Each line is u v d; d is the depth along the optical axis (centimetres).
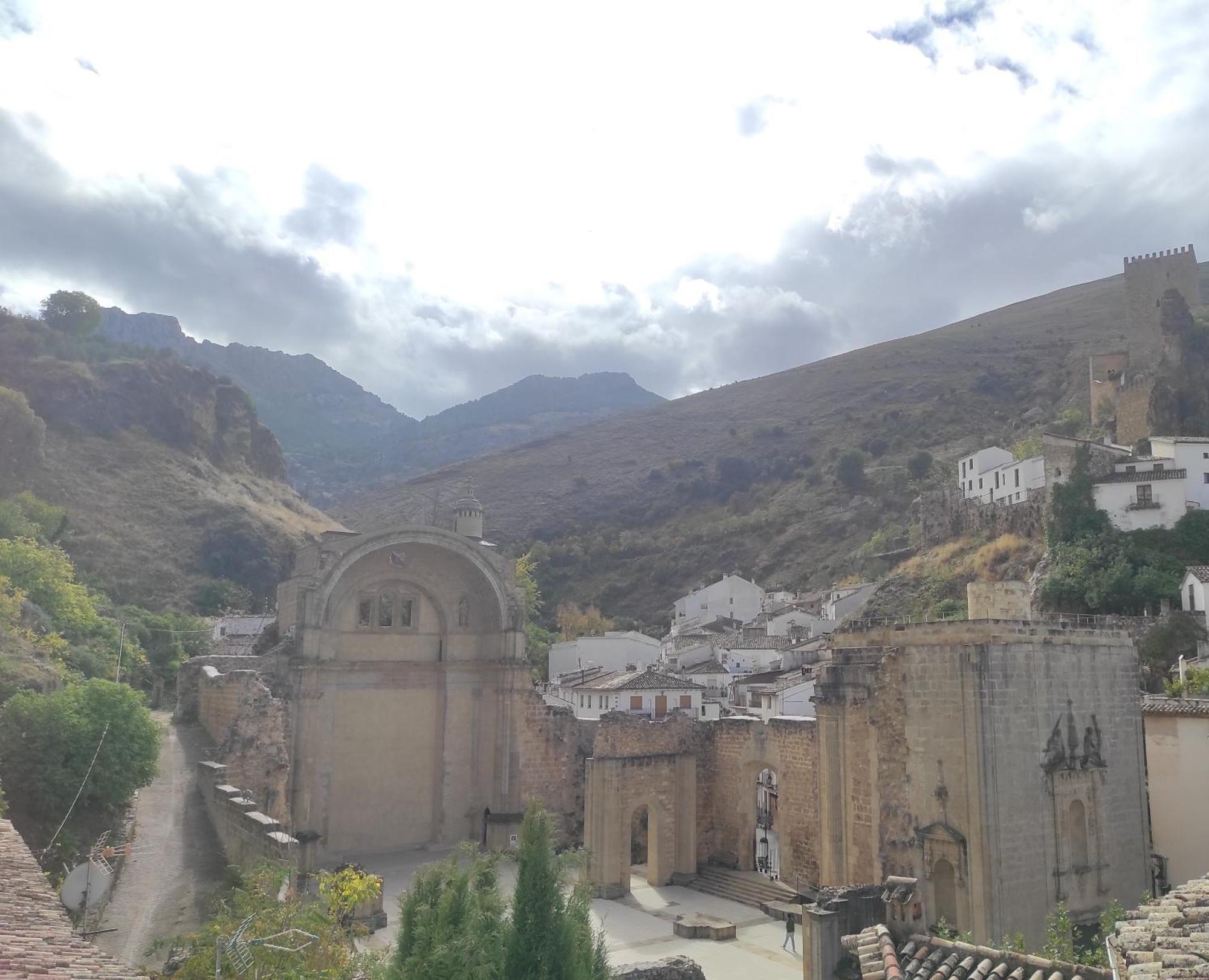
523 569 12581
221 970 1623
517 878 1398
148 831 3244
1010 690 3112
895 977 1648
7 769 2836
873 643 3569
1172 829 3712
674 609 13925
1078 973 1612
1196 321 9656
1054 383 18100
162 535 11050
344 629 4962
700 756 4988
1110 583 7050
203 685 5022
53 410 12012
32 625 4950
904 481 15225
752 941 3666
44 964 1094
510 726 5144
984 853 2978
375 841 4928
